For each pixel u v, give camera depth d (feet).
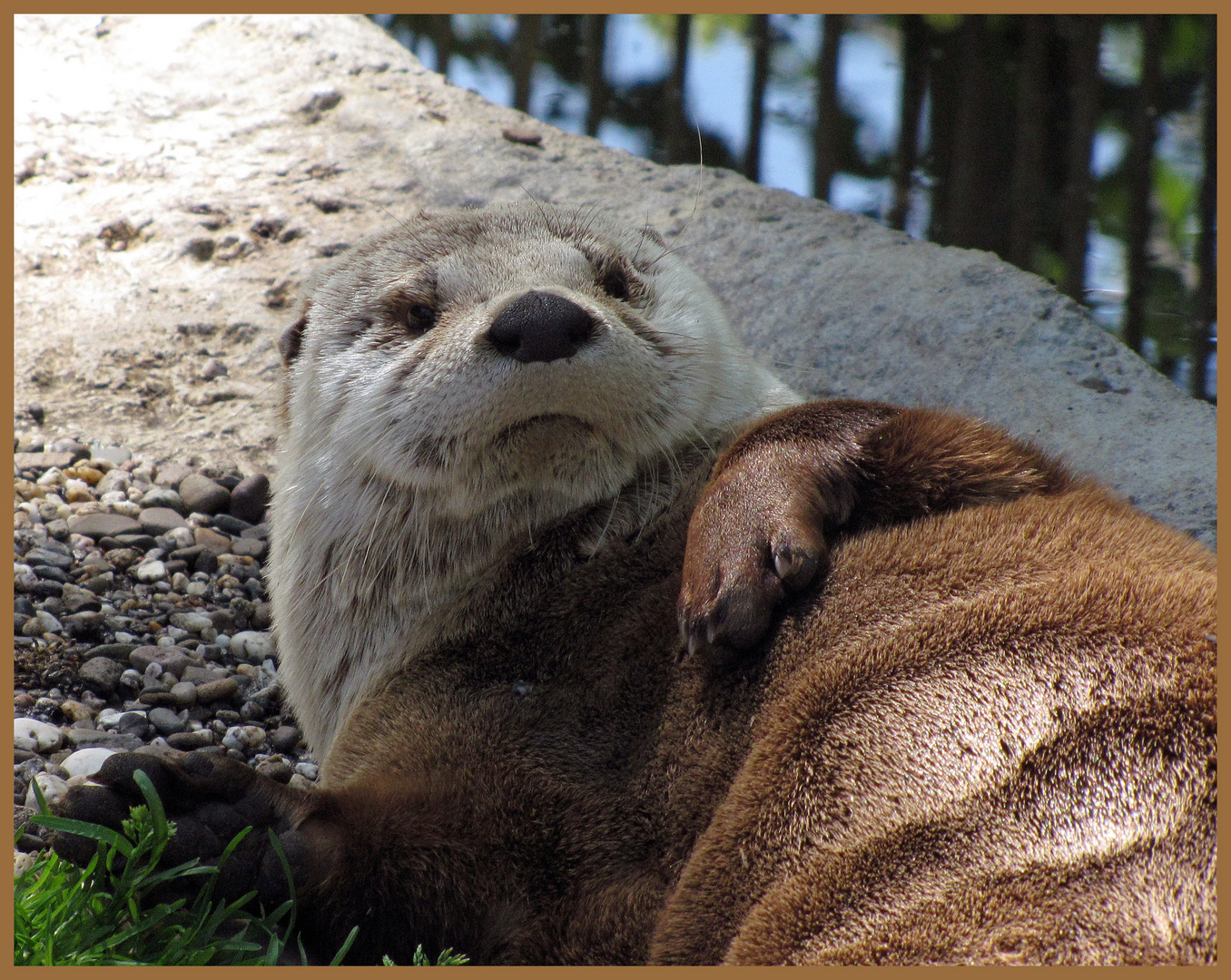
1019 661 21.91
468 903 23.56
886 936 20.22
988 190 82.23
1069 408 44.86
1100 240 78.84
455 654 27.07
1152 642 21.16
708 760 23.81
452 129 62.34
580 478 27.40
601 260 30.63
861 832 21.53
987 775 21.03
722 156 86.48
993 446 26.43
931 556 24.16
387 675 28.12
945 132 85.20
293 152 60.54
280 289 53.11
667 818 23.84
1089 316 49.16
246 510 44.98
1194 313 72.28
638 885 23.36
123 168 59.06
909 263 52.31
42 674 34.37
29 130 60.39
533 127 63.87
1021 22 81.51
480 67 95.14
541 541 27.50
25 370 48.98
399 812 23.73
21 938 21.25
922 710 22.16
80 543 40.70
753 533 24.31
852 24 86.07
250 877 22.49
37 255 53.98
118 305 52.13
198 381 49.67
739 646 23.62
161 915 21.91
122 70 64.95
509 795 24.25
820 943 20.76
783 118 87.30
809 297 50.98
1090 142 74.33
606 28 86.38
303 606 30.32
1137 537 24.30
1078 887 19.36
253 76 65.26
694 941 22.43
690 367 28.76
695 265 53.36
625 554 26.96
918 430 26.20
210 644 37.76
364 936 23.39
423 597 28.37
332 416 30.12
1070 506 25.03
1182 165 77.10
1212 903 18.34
